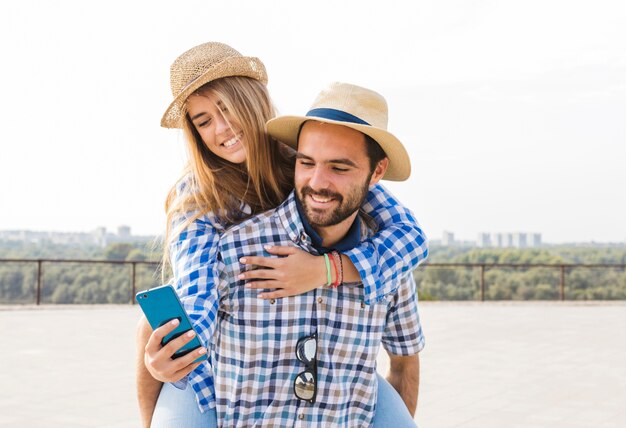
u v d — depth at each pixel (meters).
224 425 2.02
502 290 16.88
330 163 1.88
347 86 1.94
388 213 2.28
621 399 6.69
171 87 2.32
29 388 6.97
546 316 13.80
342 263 1.98
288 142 2.13
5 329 11.38
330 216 1.92
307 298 1.97
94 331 11.21
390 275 2.05
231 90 2.24
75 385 7.13
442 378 7.61
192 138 2.30
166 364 1.73
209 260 1.94
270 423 2.01
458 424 5.77
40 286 14.88
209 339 1.83
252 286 1.92
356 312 2.02
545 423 5.82
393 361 2.48
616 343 10.22
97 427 5.56
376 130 1.87
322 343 2.00
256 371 1.97
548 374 7.86
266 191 2.25
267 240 1.99
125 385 7.15
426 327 11.98
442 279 16.92
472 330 11.59
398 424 2.21
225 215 2.11
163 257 2.18
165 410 2.05
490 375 7.79
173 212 2.12
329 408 2.04
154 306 1.71
